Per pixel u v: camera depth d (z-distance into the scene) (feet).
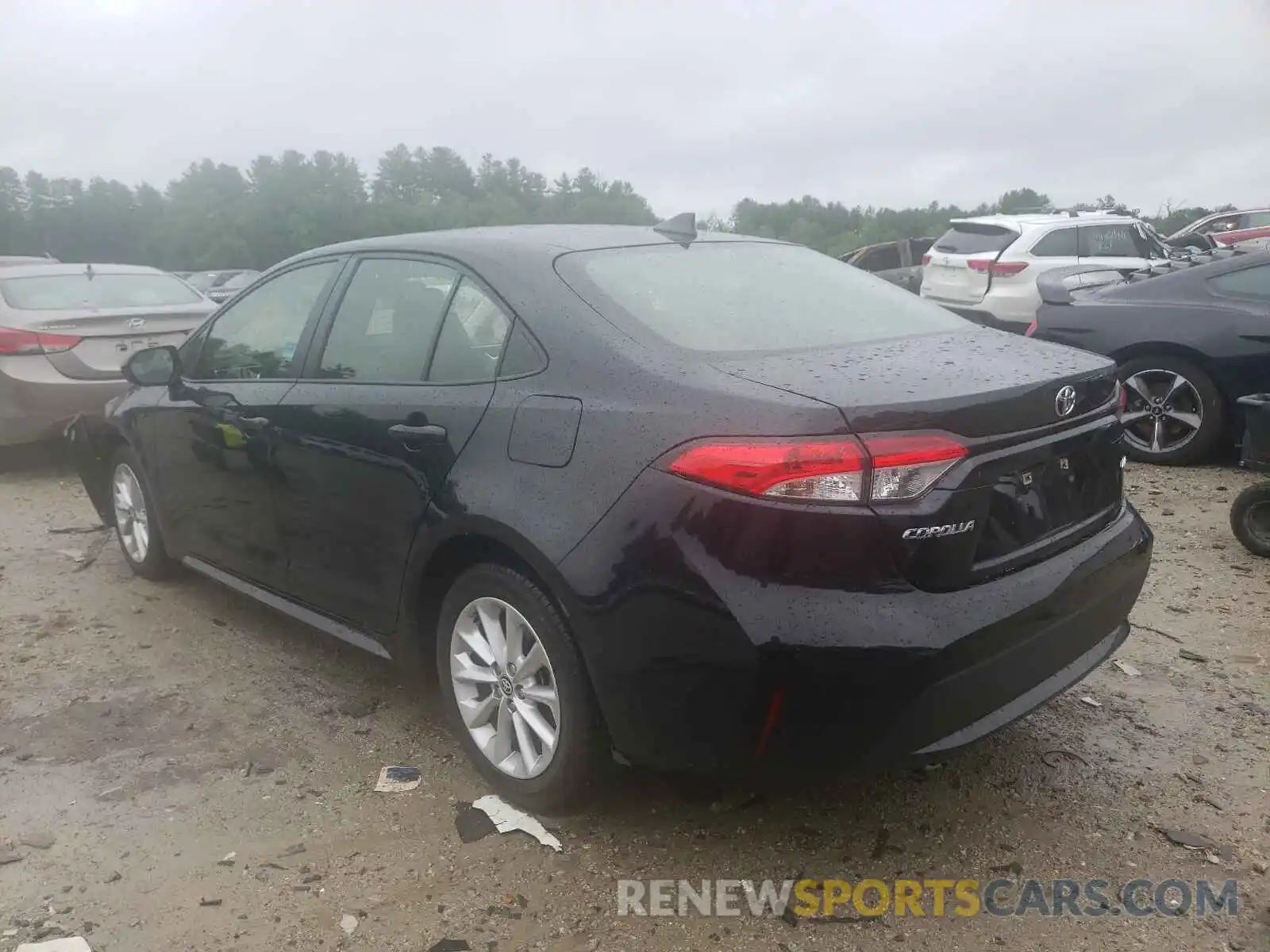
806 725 8.04
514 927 8.52
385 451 10.73
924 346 10.00
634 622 8.46
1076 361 9.98
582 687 9.17
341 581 11.84
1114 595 9.84
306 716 12.23
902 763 8.28
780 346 9.61
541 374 9.57
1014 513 8.77
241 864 9.36
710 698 8.26
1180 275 23.43
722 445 8.11
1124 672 12.92
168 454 14.80
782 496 7.86
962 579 8.30
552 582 8.96
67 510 21.72
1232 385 22.33
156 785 10.70
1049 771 10.73
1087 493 9.77
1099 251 39.52
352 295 12.18
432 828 9.88
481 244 11.08
